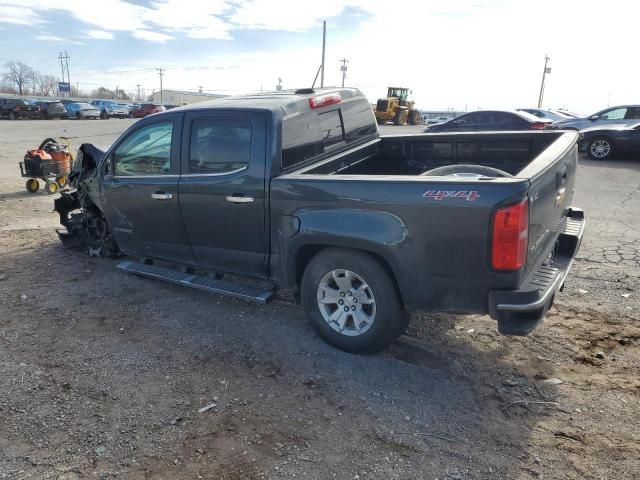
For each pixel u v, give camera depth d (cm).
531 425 302
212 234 436
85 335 417
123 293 503
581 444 285
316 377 353
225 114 409
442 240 312
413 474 264
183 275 478
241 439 292
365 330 366
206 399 330
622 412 311
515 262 297
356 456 278
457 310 325
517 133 475
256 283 495
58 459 278
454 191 304
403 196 320
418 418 309
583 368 361
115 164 510
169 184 448
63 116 4372
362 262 351
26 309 467
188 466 271
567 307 455
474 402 325
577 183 1086
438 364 369
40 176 1049
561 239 406
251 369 364
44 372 363
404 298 338
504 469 267
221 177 411
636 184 1070
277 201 381
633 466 267
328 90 471
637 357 373
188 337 413
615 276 526
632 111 1644
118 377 356
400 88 4134
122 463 274
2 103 4228
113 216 524
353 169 485
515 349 388
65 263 592
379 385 343
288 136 398
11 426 304
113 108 4900
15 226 777
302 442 289
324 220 355
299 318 445
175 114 446
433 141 515
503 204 290
